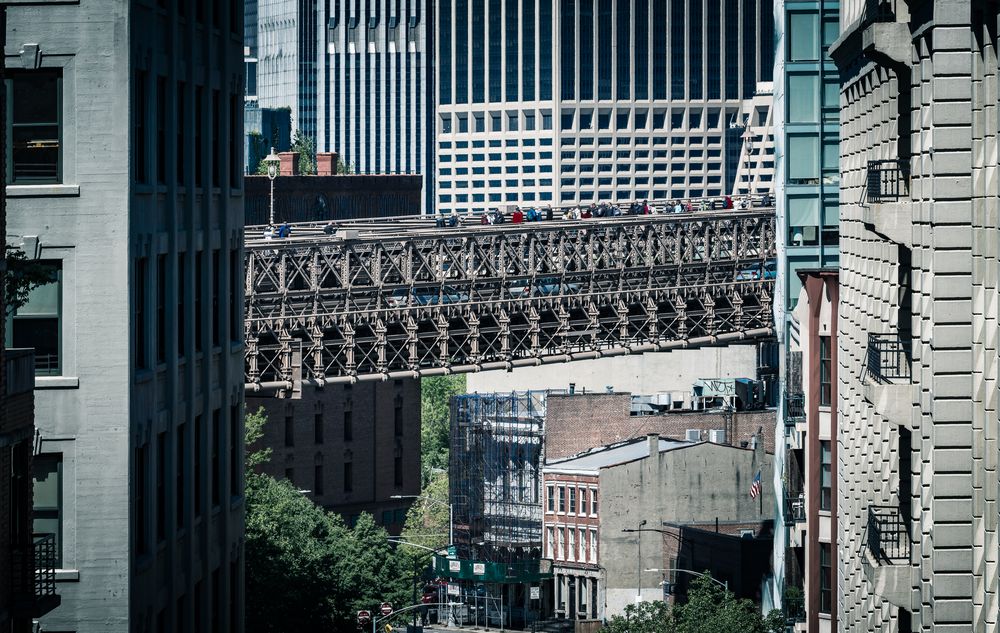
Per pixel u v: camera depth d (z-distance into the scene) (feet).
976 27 334.24
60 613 347.36
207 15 417.08
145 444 366.43
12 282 316.40
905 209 357.61
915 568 354.33
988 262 338.13
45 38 345.72
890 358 402.52
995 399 335.67
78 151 346.95
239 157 454.81
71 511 347.77
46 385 346.54
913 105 361.10
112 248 347.15
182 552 400.26
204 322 417.08
